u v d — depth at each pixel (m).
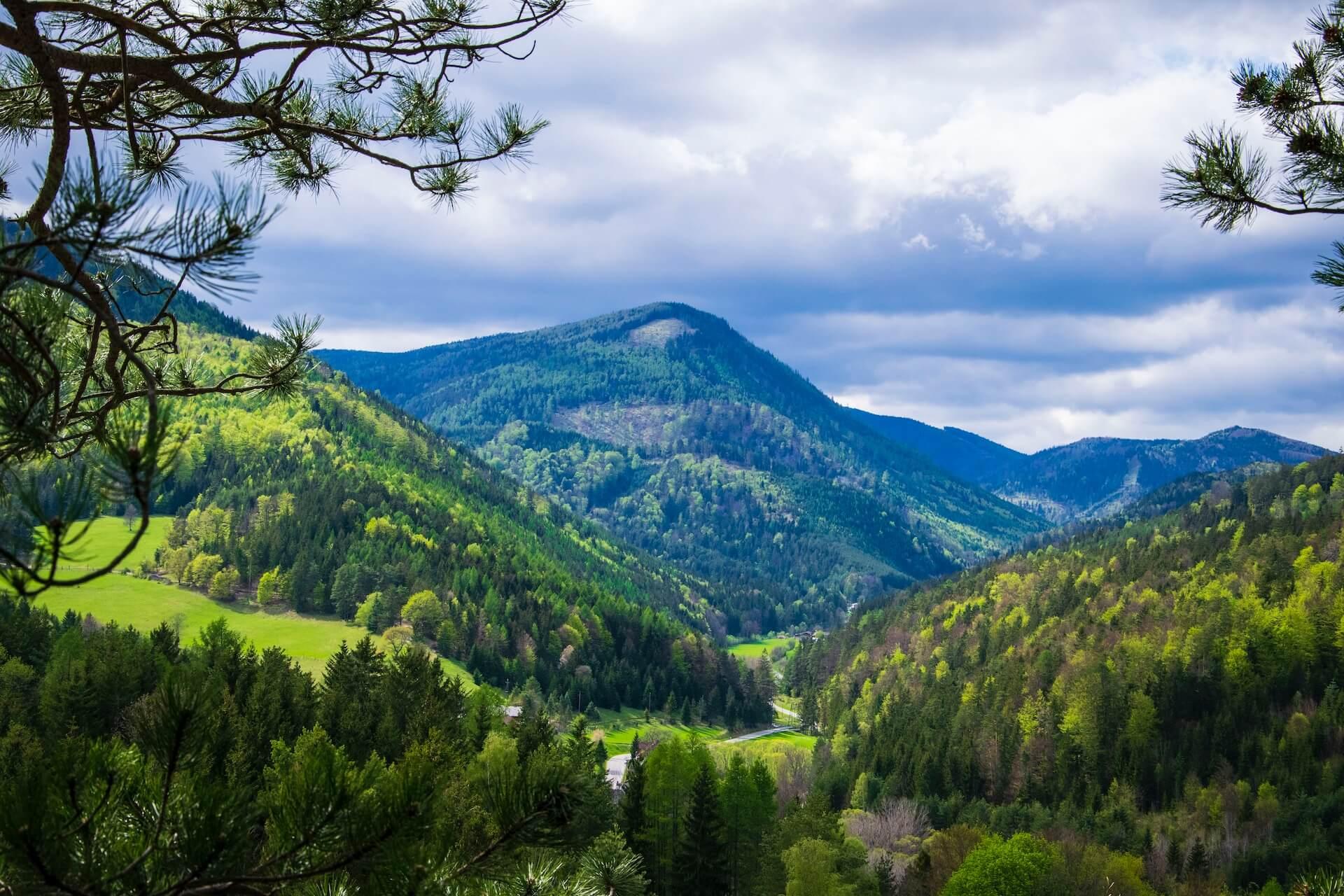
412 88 8.98
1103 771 121.75
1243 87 8.57
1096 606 182.62
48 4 6.00
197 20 7.22
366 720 54.22
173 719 5.03
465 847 5.86
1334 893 9.95
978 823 100.00
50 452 5.99
